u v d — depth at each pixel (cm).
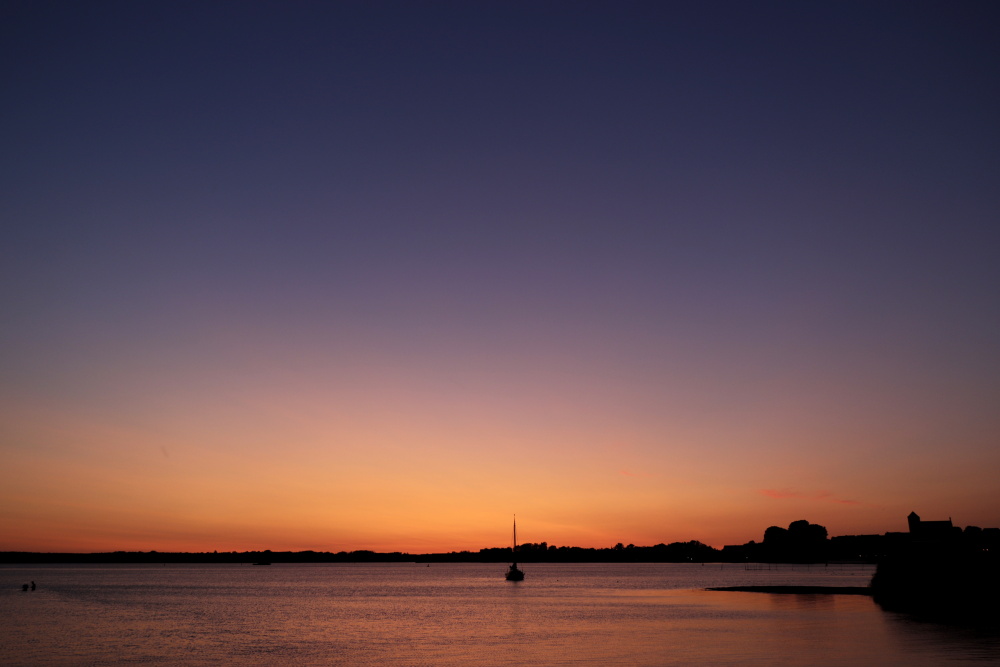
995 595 9506
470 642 6794
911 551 11650
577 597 15325
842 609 9956
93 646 6800
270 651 6316
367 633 7831
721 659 5219
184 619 9869
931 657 5081
